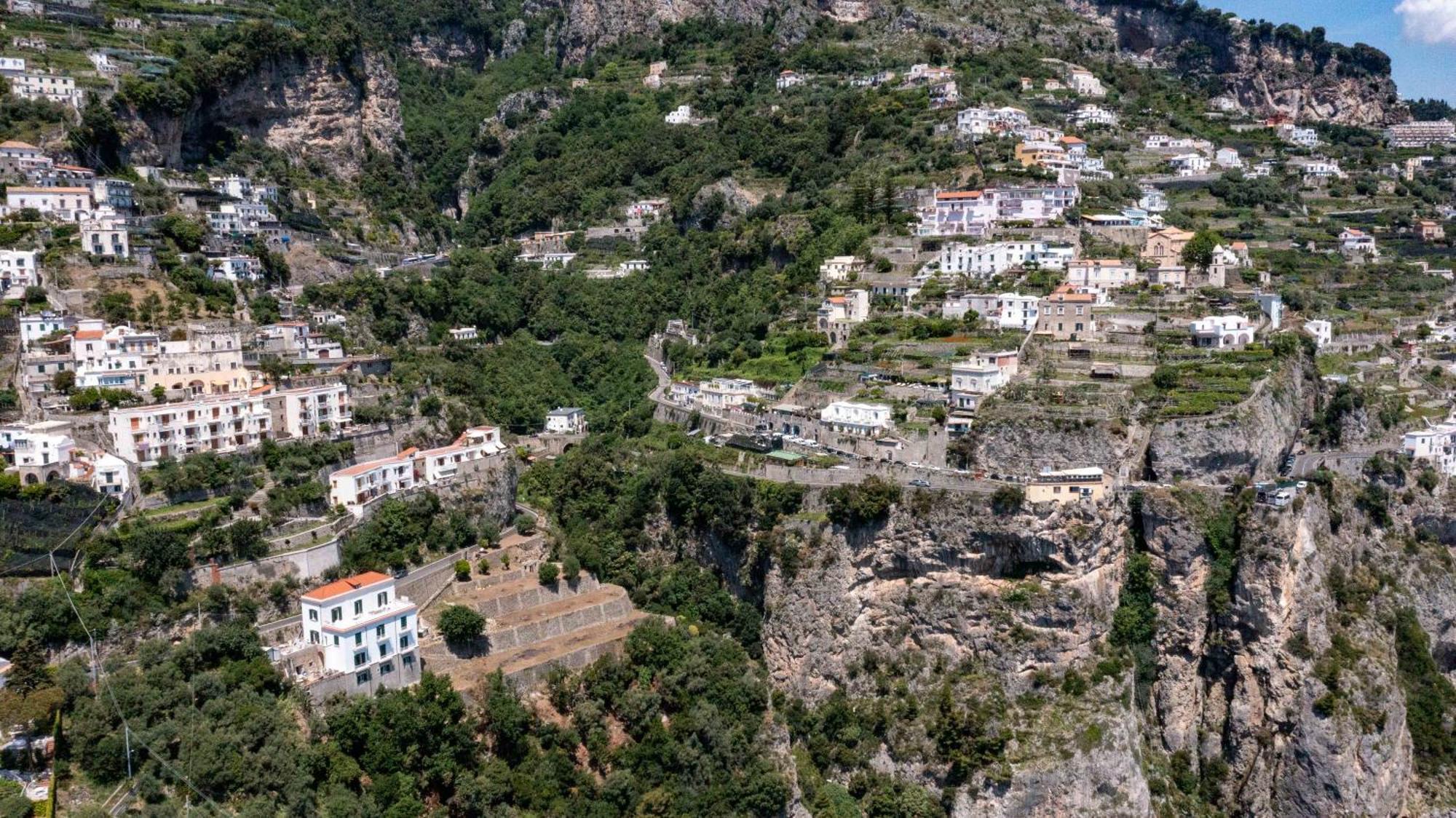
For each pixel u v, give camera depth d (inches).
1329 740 7106.3
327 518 6850.4
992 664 7249.0
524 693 6412.4
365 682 5930.1
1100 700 7106.3
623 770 6250.0
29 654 5265.8
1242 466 7795.3
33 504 5856.3
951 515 7440.9
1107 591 7460.6
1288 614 7327.8
